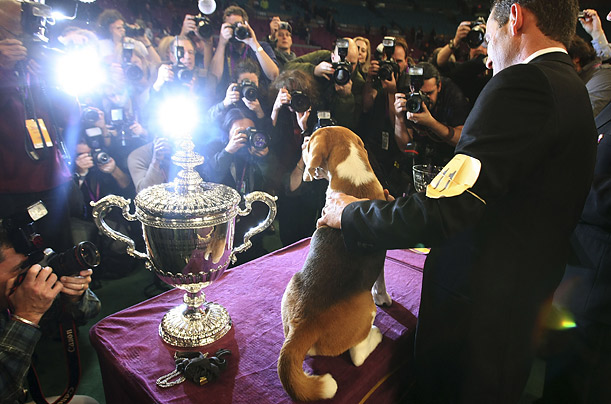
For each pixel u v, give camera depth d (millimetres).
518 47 1028
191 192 1162
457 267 1054
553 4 970
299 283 1155
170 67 2564
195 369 1067
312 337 1048
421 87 2543
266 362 1155
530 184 958
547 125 877
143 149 2695
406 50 3732
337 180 1239
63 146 2271
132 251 1222
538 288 1028
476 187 867
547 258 1010
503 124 882
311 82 2660
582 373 1498
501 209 989
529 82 894
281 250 1873
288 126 2609
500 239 993
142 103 3227
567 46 1033
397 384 1317
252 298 1465
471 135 907
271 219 1310
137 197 1169
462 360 1062
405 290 1560
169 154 2342
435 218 880
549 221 978
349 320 1088
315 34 14531
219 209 1126
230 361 1153
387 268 1735
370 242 990
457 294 1057
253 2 14219
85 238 2660
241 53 3271
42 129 2074
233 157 2418
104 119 2840
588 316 1436
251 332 1278
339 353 1113
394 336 1283
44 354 2141
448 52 3318
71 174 2350
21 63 1949
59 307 1161
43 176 2111
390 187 2617
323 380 1016
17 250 1042
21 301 1000
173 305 1439
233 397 1030
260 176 2617
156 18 11031
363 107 3020
